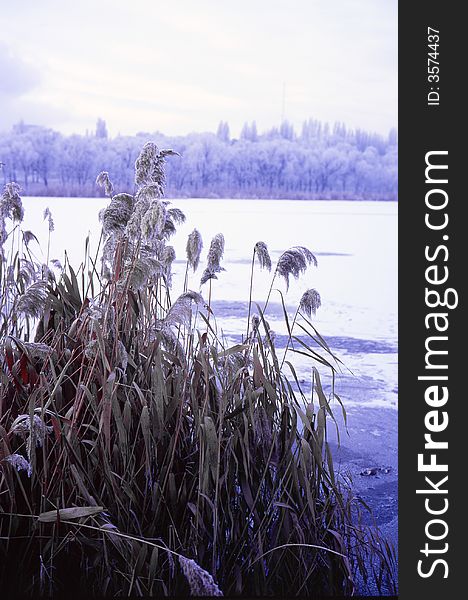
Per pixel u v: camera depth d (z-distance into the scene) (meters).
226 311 8.31
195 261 3.90
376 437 5.34
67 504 3.68
